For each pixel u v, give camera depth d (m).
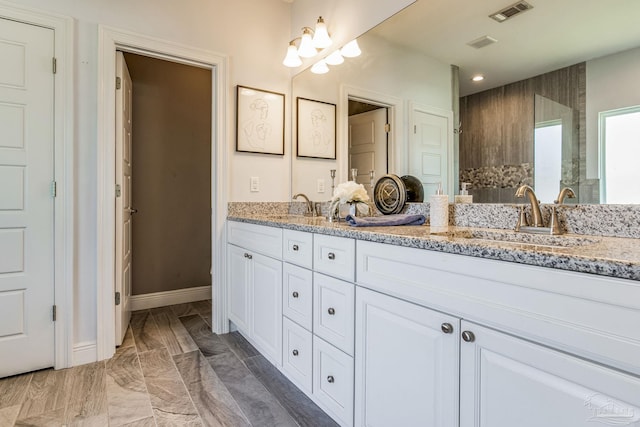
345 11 2.24
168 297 3.18
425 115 1.77
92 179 2.03
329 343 1.45
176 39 2.29
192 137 3.29
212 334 2.48
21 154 1.86
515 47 1.42
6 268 1.83
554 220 1.26
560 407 0.74
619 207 1.14
